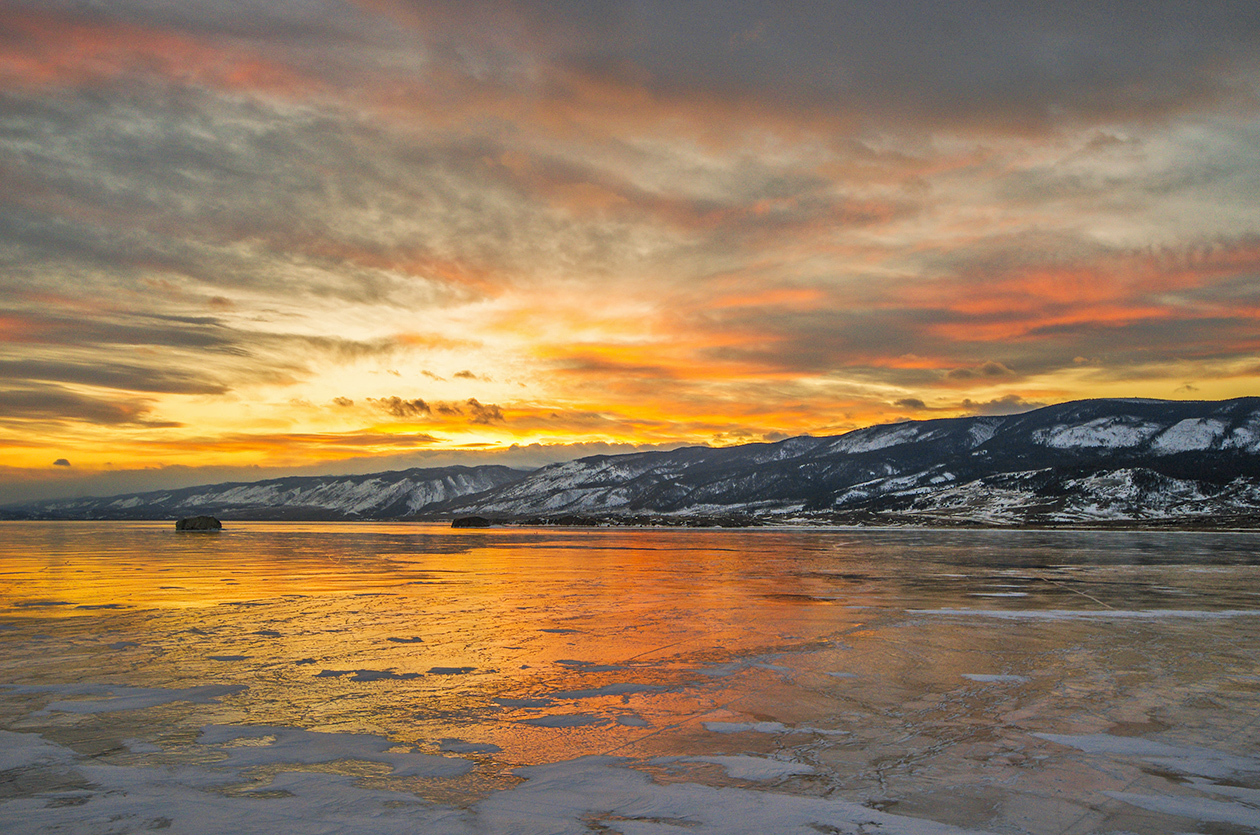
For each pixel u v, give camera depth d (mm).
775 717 12547
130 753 10672
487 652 18266
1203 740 11211
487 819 8305
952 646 19000
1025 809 8594
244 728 11930
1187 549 66625
